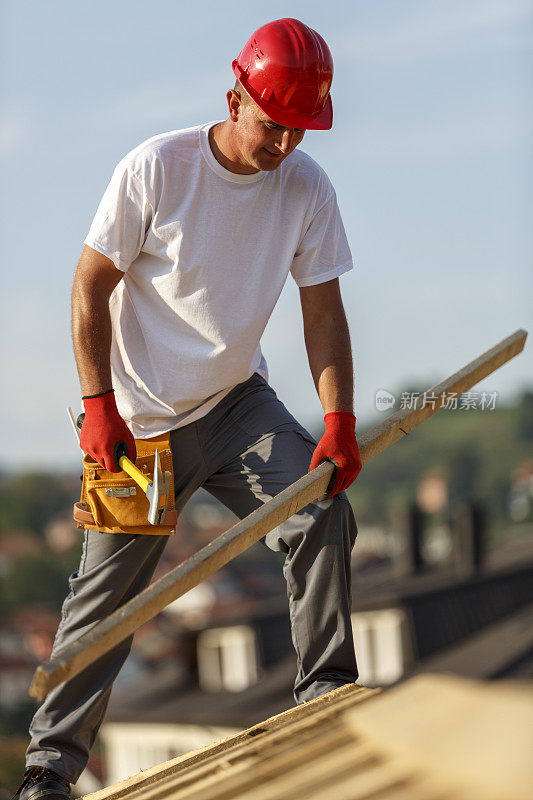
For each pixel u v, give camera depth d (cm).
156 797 572
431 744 388
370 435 948
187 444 987
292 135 871
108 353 911
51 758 923
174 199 899
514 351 1053
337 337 997
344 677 958
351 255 1014
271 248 942
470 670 5094
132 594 978
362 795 387
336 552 936
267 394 1022
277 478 973
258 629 7431
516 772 352
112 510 923
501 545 10219
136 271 941
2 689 12606
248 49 881
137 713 6856
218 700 6719
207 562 742
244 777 499
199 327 936
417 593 6706
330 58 895
